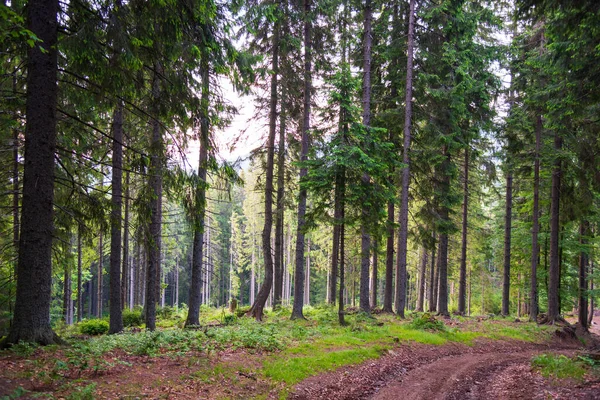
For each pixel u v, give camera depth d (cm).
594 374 907
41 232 811
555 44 1070
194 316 1670
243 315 2123
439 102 1922
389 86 2128
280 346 1102
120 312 1472
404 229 1909
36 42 796
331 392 848
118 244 1470
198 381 767
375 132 1484
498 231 3164
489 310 4453
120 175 1363
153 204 1451
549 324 2089
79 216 997
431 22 1897
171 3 816
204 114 992
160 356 887
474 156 2202
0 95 930
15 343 776
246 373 854
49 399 555
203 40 910
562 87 1218
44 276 816
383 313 2061
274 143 2020
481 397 871
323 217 1477
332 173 1399
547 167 2155
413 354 1283
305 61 1859
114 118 1357
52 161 831
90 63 837
